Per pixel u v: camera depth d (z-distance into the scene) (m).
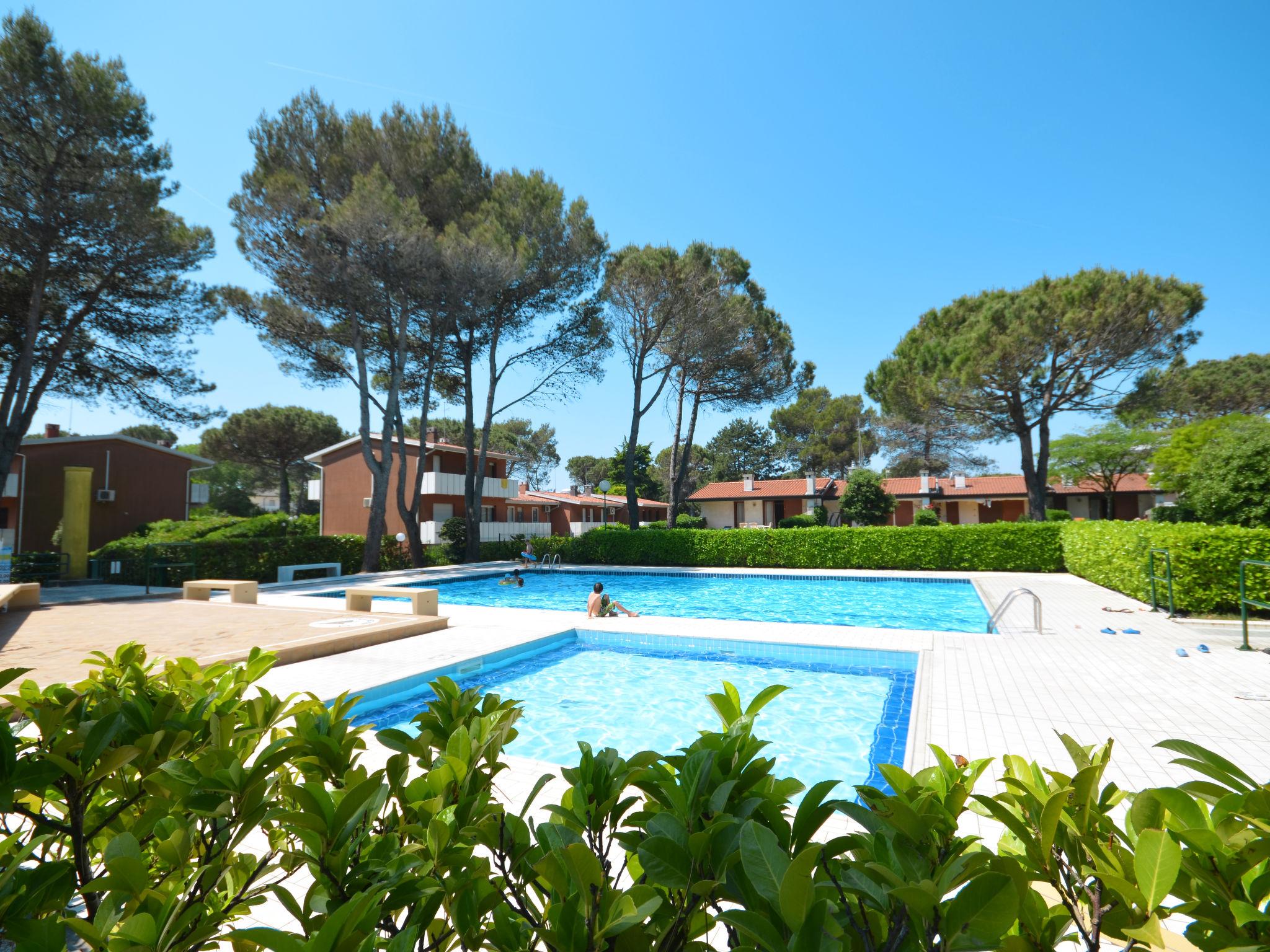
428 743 1.58
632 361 27.52
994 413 25.03
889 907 0.96
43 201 16.52
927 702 6.24
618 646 10.60
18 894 1.09
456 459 34.06
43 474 22.80
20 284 18.14
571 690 8.17
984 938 0.79
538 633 10.55
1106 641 9.12
